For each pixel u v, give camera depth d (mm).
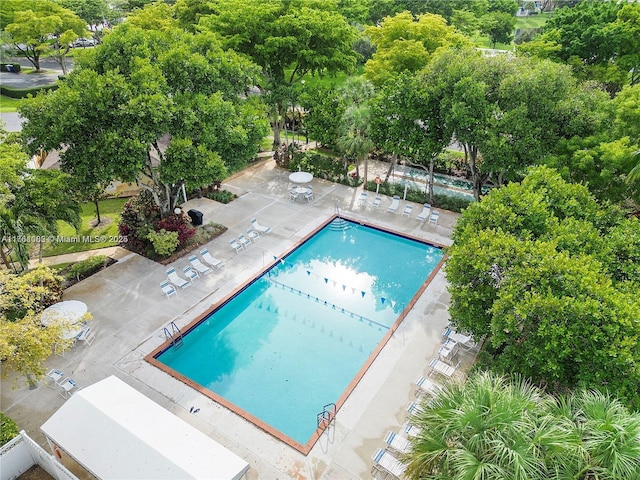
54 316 16266
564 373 12508
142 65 19766
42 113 19156
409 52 32812
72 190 19938
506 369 13398
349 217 26938
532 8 90812
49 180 18109
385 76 32719
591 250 15039
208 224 25500
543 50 36125
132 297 19938
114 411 12555
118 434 11914
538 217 16094
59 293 19031
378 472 12898
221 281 21156
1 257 21547
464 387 10766
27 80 51625
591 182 21297
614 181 21141
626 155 19797
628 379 11352
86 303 19453
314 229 25641
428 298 20328
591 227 15766
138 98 18438
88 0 61031
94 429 12148
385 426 14367
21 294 14445
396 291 21609
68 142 19375
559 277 13008
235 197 28938
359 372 16344
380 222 26453
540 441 9188
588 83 25328
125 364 16594
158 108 18828
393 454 13359
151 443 11672
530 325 12844
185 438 12008
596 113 22000
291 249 23688
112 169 18906
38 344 13273
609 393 11094
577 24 38469
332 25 32750
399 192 29391
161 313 19062
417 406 14484
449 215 27281
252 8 31969
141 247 23125
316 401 15688
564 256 13664
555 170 19328
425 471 9781
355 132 28500
